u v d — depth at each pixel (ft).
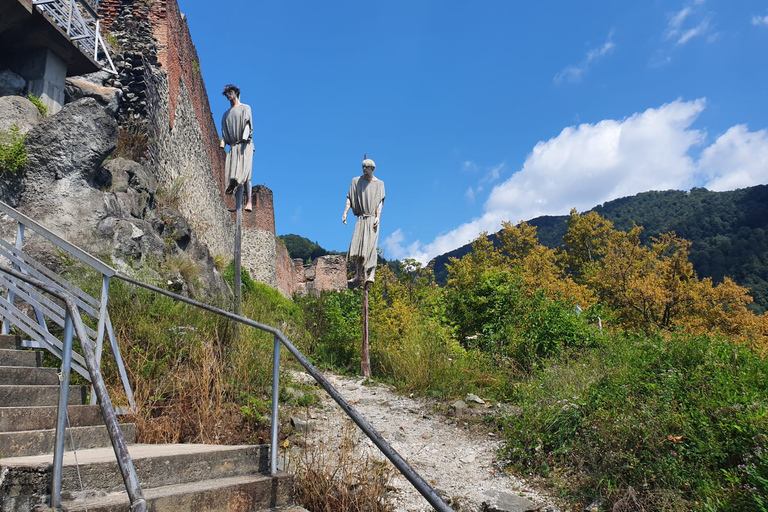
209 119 80.18
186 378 19.22
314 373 10.49
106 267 17.11
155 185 38.91
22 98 31.50
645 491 14.39
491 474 17.30
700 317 103.35
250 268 104.42
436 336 31.48
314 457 15.44
